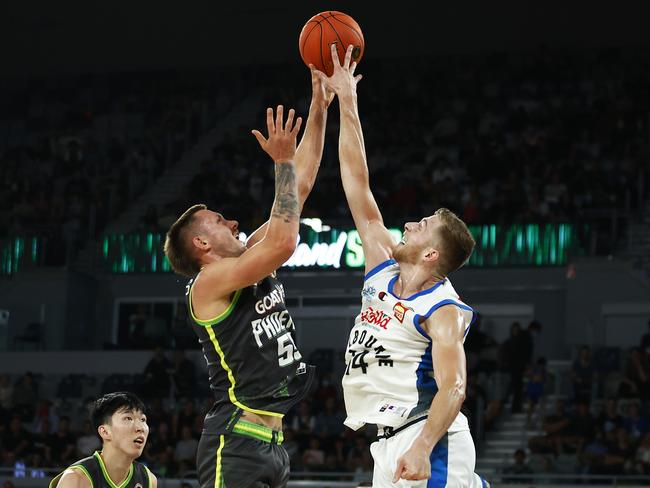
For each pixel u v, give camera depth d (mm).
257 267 3977
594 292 19922
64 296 21438
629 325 19766
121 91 28375
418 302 3910
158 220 22328
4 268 22000
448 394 3693
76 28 28203
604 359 17625
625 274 19797
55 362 20547
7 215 23719
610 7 25453
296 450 15234
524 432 15883
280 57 27484
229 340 4152
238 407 4168
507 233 20234
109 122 27312
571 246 20062
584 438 14906
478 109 25062
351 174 4531
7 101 28672
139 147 25891
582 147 23203
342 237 20656
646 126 23453
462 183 22594
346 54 4730
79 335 21828
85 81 28688
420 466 3594
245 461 4125
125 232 22875
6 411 17797
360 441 14914
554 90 25172
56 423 17922
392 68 26922
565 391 17125
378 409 3910
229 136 25234
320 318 21656
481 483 3961
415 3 26484
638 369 16359
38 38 28438
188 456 15562
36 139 27656
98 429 5594
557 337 20578
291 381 4242
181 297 21906
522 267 20172
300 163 4727
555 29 25844
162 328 20609
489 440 16094
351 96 4668
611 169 22359
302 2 27000
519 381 16672
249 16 27438
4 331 21578
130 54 28219
